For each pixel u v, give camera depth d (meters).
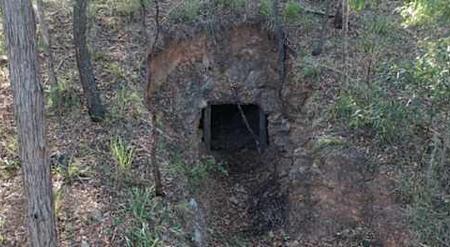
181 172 7.51
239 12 9.51
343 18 8.73
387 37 9.01
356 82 8.27
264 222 8.21
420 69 6.95
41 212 4.60
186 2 9.52
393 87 8.05
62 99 7.59
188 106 9.19
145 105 8.03
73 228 5.97
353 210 7.45
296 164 8.20
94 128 7.35
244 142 10.22
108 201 6.37
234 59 9.53
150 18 9.30
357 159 7.48
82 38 6.95
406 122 7.57
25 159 4.43
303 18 9.58
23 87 4.20
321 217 7.65
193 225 6.82
